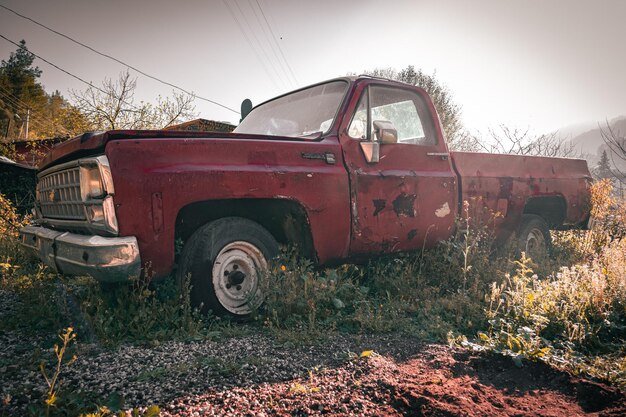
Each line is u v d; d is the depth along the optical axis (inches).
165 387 76.7
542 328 117.6
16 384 75.2
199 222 122.5
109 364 85.6
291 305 118.5
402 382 83.7
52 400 63.2
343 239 134.8
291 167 126.1
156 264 104.7
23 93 1903.3
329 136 139.0
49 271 147.9
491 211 175.8
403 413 71.9
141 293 107.9
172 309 108.5
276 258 125.3
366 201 139.5
